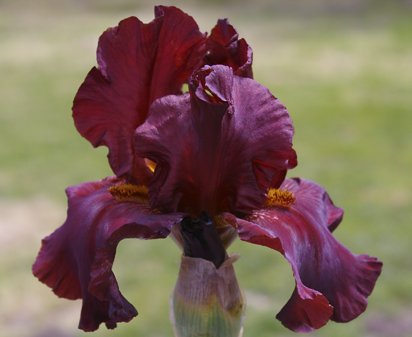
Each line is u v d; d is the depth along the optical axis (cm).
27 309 750
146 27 263
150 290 771
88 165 1195
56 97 1730
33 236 924
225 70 243
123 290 774
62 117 1534
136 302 747
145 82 270
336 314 251
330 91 1753
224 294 250
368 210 981
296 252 246
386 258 834
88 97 266
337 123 1460
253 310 721
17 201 1032
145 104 272
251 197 251
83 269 250
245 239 234
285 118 252
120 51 265
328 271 254
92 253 250
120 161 271
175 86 274
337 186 1079
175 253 862
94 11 2945
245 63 259
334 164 1188
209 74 239
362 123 1455
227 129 244
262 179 255
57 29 2644
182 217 239
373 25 2536
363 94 1711
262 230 233
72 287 261
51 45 2386
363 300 255
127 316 234
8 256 866
